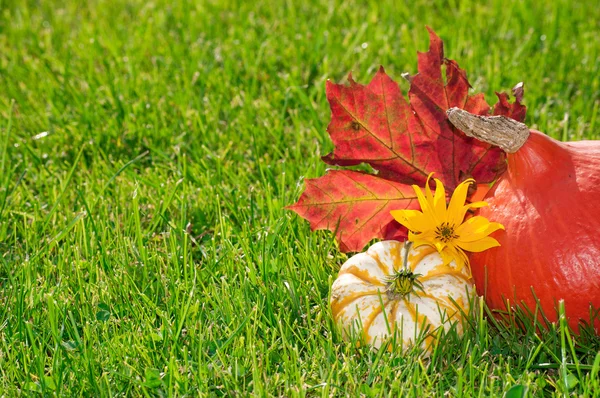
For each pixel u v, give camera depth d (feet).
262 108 5.88
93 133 5.80
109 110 5.99
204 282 5.07
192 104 5.98
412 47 6.23
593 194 4.71
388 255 4.87
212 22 7.22
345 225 4.98
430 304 4.79
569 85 5.97
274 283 5.02
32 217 5.37
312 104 5.85
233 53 6.46
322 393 4.67
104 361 4.81
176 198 5.38
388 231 5.00
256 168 5.59
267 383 4.74
